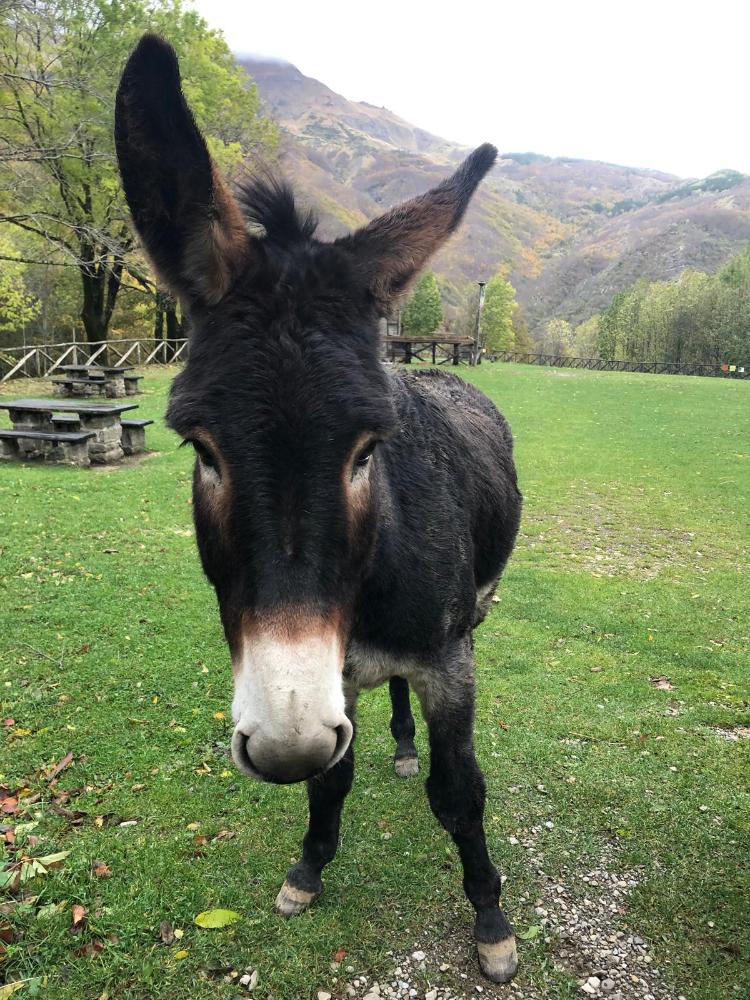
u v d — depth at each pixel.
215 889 2.74
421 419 2.49
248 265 1.67
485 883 2.48
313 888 2.68
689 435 15.05
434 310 50.16
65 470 9.87
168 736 3.73
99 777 3.37
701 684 4.48
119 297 31.19
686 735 3.87
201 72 23.05
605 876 2.85
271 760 1.43
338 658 1.53
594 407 19.31
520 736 3.83
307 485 1.46
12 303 26.62
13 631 4.82
